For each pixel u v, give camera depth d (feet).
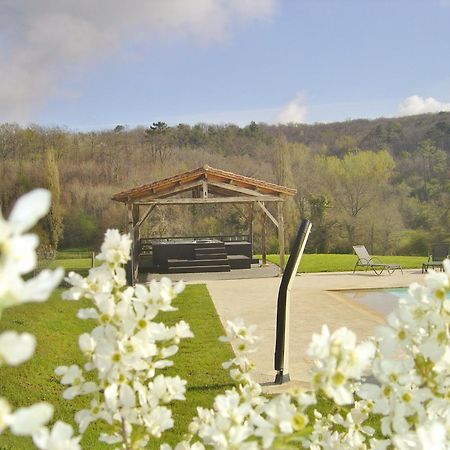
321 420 6.07
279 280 45.78
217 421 4.00
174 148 132.16
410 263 59.93
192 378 18.60
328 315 30.22
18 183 97.45
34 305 30.04
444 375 4.10
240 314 31.01
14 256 1.79
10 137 117.29
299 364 20.39
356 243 97.50
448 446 3.65
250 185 49.60
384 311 31.60
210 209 94.43
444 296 3.98
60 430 2.82
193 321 28.91
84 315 4.53
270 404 3.57
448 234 95.91
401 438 3.81
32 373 18.85
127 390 4.32
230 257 56.80
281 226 50.52
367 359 3.26
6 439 13.07
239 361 6.09
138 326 4.42
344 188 104.12
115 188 106.42
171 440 13.12
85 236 100.42
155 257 54.75
